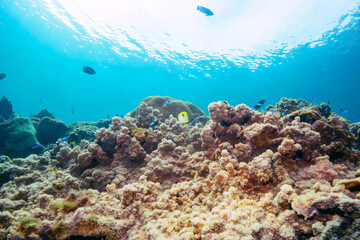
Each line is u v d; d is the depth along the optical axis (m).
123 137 4.91
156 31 24.81
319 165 2.90
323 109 6.79
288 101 6.85
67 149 5.57
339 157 3.36
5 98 13.92
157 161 4.25
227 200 2.35
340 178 2.64
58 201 2.93
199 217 2.20
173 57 32.56
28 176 4.59
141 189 3.08
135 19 23.06
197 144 5.14
